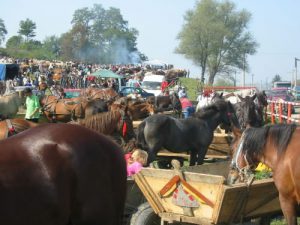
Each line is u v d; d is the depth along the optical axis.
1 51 90.94
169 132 11.44
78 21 110.75
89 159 4.14
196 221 6.44
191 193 6.43
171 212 6.68
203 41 74.12
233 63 75.44
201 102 25.11
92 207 4.12
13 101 18.30
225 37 74.31
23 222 3.73
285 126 6.46
